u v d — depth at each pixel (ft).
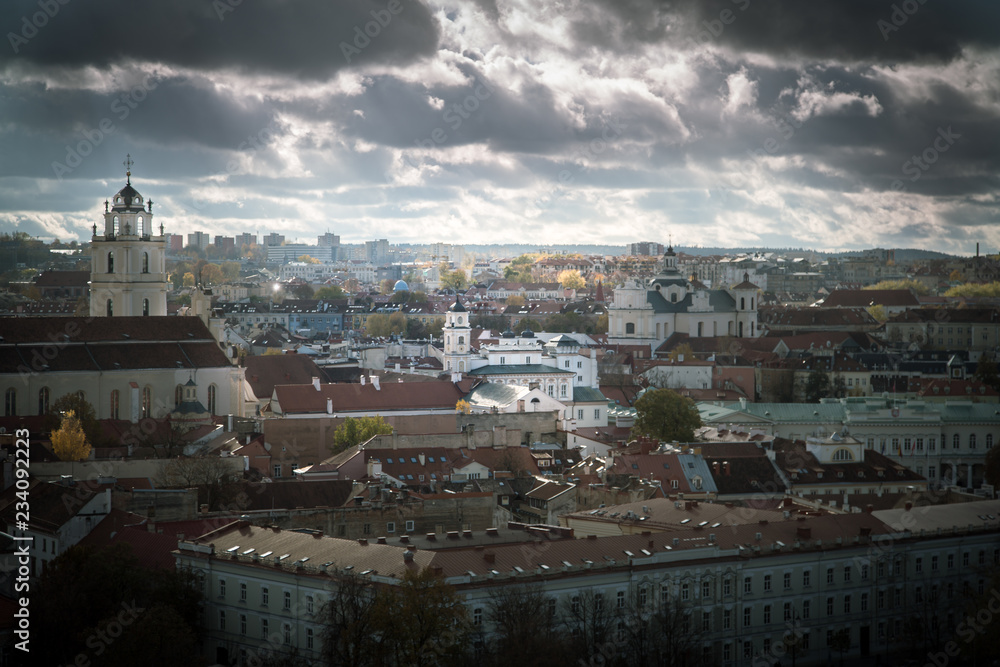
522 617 531.50
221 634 611.06
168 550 649.61
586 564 586.04
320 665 557.33
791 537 654.53
